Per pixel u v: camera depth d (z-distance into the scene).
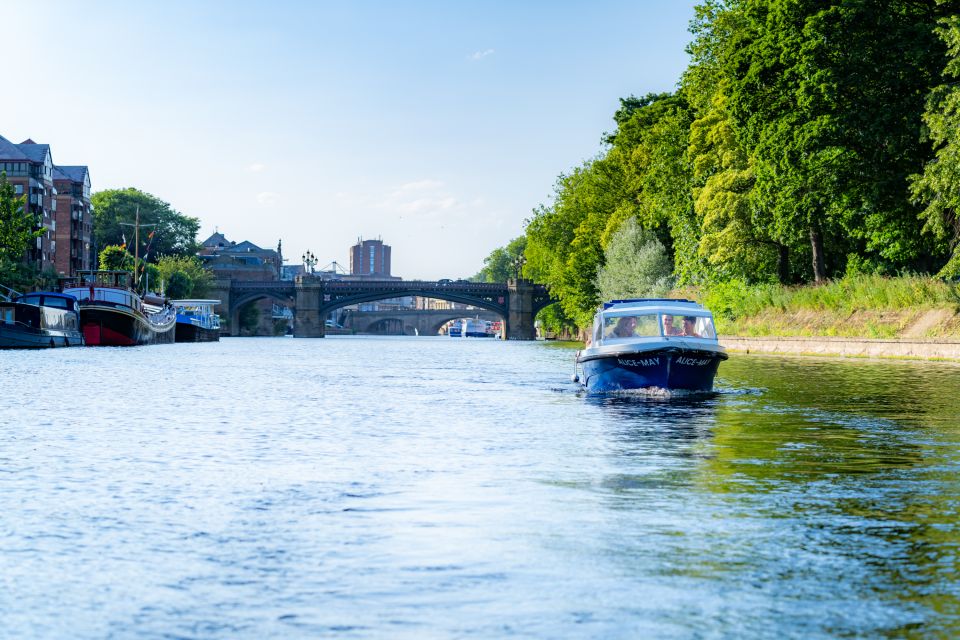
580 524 10.26
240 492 12.33
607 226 99.12
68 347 83.44
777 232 60.06
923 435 17.84
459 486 12.64
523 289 191.62
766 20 58.25
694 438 17.66
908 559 8.75
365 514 10.90
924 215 48.38
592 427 19.75
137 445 17.03
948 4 53.47
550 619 7.24
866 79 53.53
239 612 7.47
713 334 30.08
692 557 8.88
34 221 101.88
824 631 6.95
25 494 12.20
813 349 59.38
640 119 99.06
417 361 62.25
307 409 24.53
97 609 7.57
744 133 62.22
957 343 47.44
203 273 190.25
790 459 14.82
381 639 6.88
